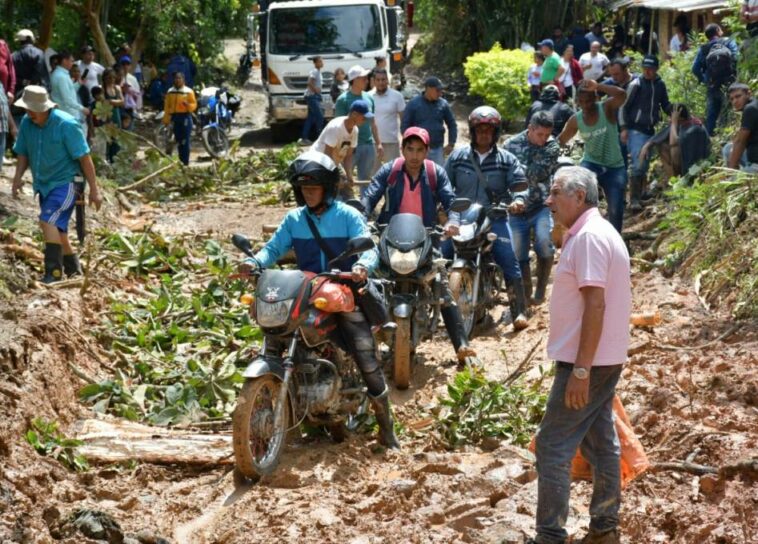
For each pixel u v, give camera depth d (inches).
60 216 392.2
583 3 1209.4
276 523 223.5
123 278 425.1
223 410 303.7
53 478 245.8
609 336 192.1
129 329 359.9
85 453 264.8
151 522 229.9
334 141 489.1
